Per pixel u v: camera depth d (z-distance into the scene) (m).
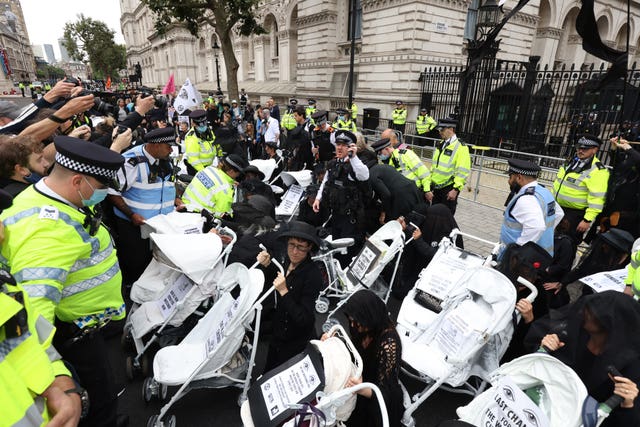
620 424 1.82
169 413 2.92
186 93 9.36
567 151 10.42
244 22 18.47
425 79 15.83
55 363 1.67
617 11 26.83
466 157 6.13
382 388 2.02
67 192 1.96
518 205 3.54
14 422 1.25
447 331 3.00
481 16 10.56
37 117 3.19
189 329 3.31
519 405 1.86
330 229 5.72
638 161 4.30
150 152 3.99
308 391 1.79
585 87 9.92
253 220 4.05
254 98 30.36
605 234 3.76
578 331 2.10
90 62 60.72
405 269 4.80
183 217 3.77
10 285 1.38
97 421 2.31
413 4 15.12
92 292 2.16
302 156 8.59
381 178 5.32
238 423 2.86
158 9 17.17
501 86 11.68
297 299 2.69
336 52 21.34
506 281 2.75
